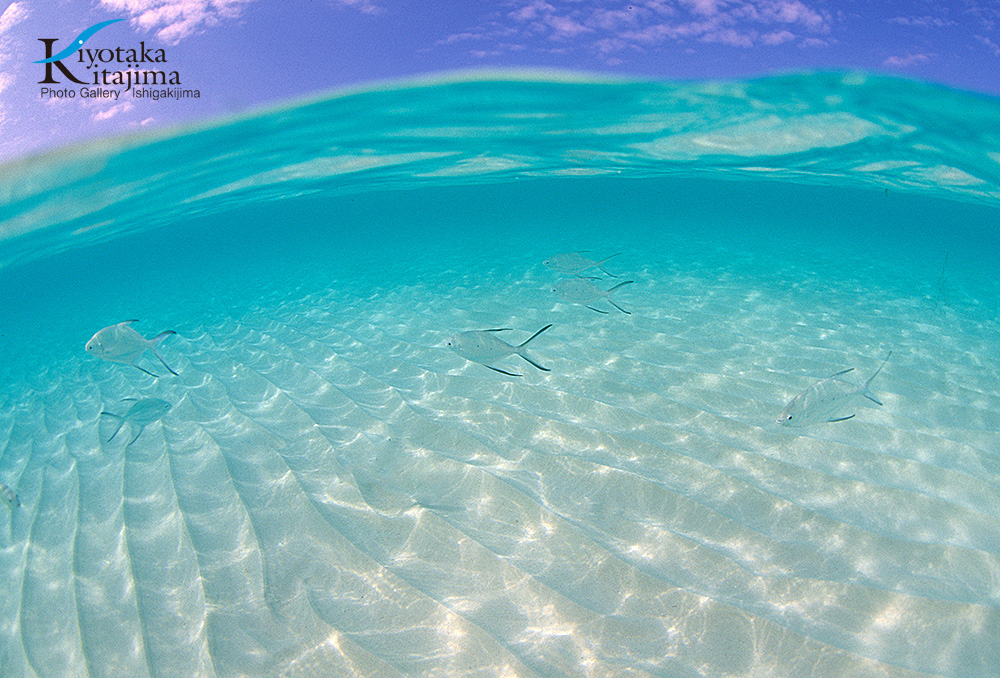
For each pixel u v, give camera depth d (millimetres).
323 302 12000
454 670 2703
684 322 8703
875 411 5402
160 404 5133
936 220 59031
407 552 3475
